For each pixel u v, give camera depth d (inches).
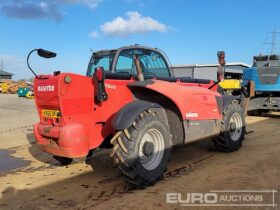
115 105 207.9
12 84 1824.6
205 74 1317.7
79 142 188.1
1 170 245.3
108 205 170.4
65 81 187.2
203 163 242.2
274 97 496.4
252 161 242.4
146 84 207.8
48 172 233.9
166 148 202.2
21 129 448.8
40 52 201.3
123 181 207.9
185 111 215.2
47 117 202.8
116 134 186.2
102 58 240.8
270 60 499.2
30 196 187.9
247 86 321.4
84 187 199.2
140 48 242.5
